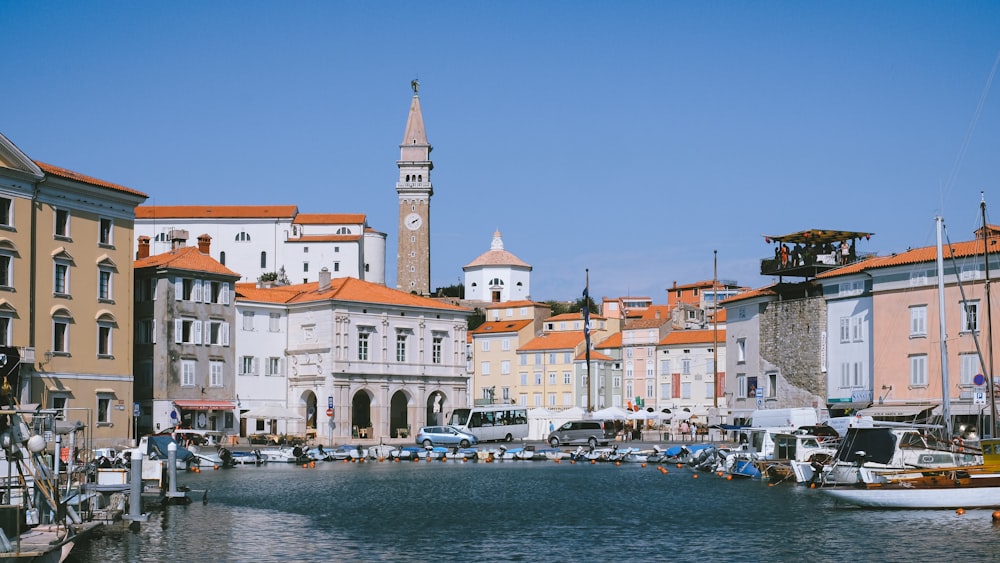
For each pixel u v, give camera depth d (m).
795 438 71.25
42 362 88.19
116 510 48.88
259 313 123.38
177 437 99.75
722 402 158.88
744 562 38.50
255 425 121.44
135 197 98.38
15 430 41.16
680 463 90.19
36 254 88.38
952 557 38.94
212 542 43.09
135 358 111.38
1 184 85.06
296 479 75.12
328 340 122.69
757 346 111.31
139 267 112.25
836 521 48.41
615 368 173.75
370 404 128.00
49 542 34.62
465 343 137.62
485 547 42.03
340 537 44.62
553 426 130.00
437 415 135.25
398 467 89.88
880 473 54.12
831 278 100.69
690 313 190.75
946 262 89.62
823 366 101.81
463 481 73.00
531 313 195.75
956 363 88.50
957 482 51.50
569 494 62.69
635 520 49.66
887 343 94.06
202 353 114.44
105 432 94.38
